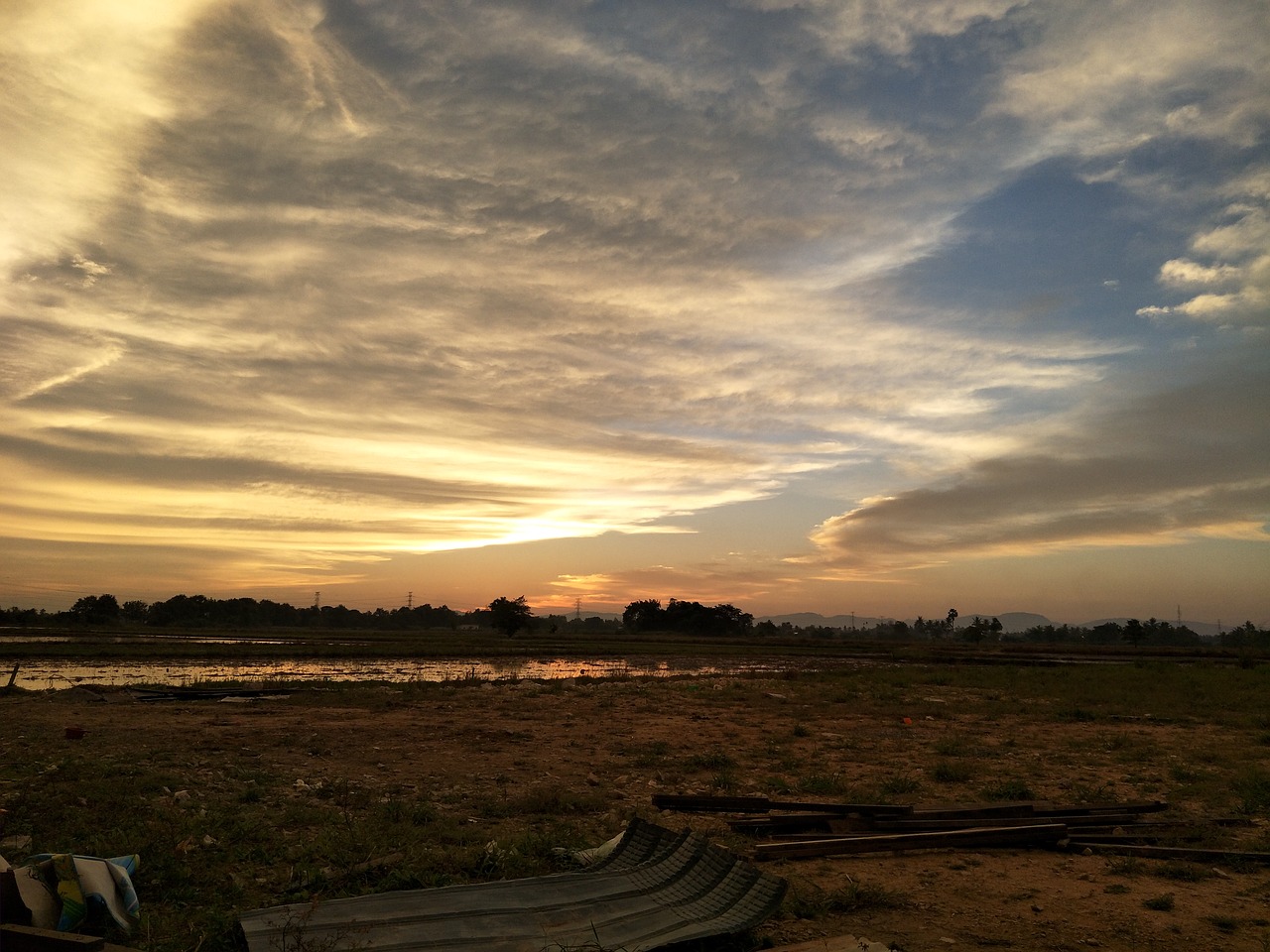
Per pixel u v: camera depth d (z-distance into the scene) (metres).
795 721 20.09
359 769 12.60
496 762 13.48
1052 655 68.69
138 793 9.95
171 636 80.75
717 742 16.30
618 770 13.02
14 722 17.27
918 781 12.38
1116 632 179.75
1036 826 8.77
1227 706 23.70
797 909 6.46
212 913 5.86
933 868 7.95
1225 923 6.38
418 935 5.25
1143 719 20.86
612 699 24.38
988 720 20.77
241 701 23.31
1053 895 7.09
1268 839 8.91
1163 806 10.41
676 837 6.92
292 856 7.57
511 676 37.97
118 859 6.50
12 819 8.44
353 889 6.67
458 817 9.44
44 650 45.34
